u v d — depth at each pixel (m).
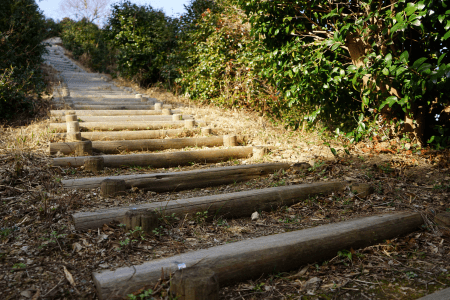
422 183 4.11
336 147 5.33
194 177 4.08
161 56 12.33
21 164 3.86
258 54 7.26
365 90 4.73
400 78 4.21
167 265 2.32
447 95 4.53
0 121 6.04
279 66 5.62
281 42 5.71
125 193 3.61
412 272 2.56
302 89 5.31
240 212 3.43
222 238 2.95
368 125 5.36
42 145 4.77
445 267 2.62
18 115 6.43
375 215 3.31
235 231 3.10
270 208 3.57
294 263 2.59
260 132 6.33
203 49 9.29
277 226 3.22
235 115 7.74
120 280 2.15
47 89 8.81
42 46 10.34
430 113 5.31
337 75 4.91
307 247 2.65
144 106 7.91
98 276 2.19
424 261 2.71
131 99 8.73
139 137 5.76
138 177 3.82
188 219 3.20
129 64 12.39
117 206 3.29
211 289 1.93
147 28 12.65
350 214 3.43
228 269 2.37
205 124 6.69
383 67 4.35
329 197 3.84
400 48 5.02
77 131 5.38
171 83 11.62
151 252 2.61
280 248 2.57
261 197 3.55
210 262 2.37
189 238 2.90
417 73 3.98
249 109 8.41
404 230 3.14
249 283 2.42
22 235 2.70
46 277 2.26
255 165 4.51
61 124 5.68
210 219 3.29
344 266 2.67
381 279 2.49
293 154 5.18
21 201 3.23
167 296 2.05
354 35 4.90
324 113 5.76
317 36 5.28
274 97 7.53
